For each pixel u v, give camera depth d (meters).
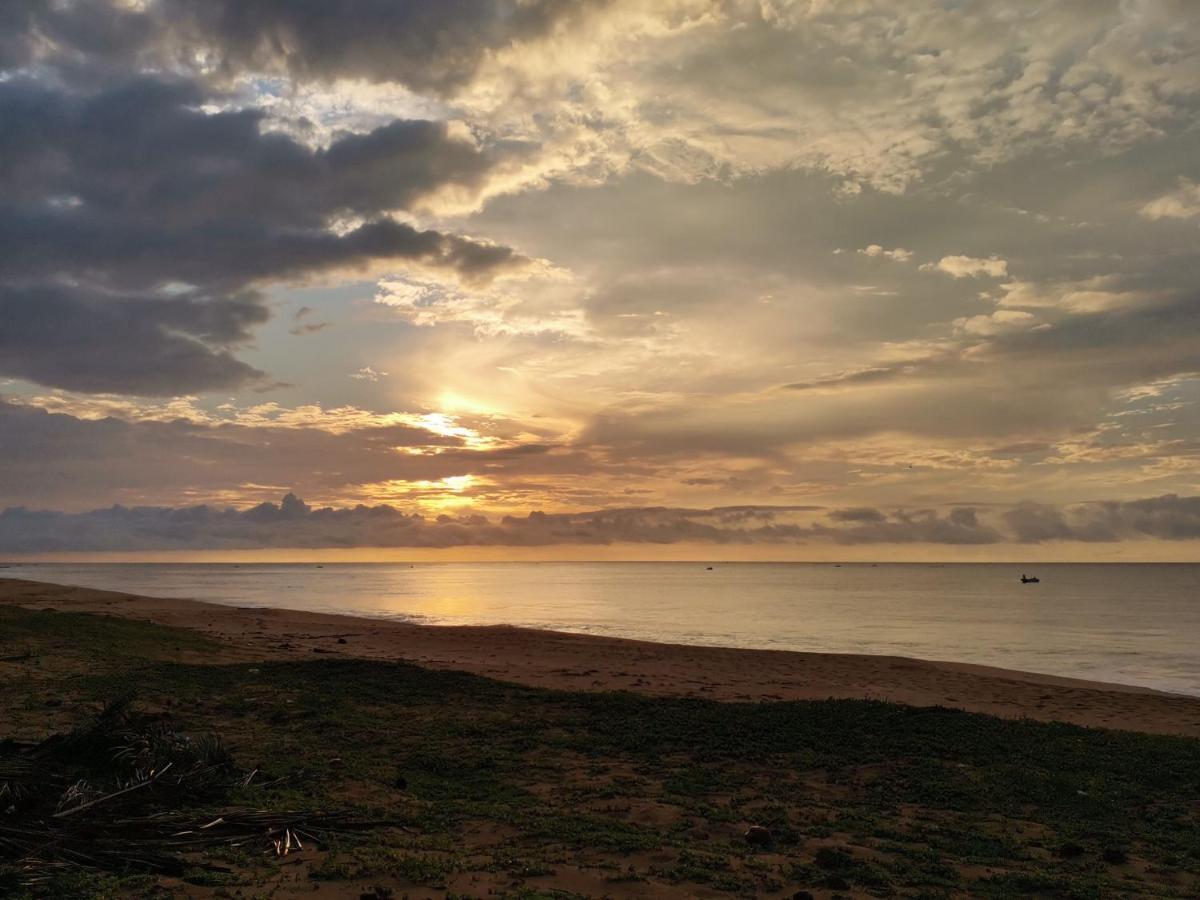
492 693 18.20
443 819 9.60
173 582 126.25
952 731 15.07
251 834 8.53
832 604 78.81
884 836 9.68
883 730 15.13
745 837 9.34
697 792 11.41
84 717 13.98
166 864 7.38
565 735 14.60
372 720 15.29
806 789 11.76
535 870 7.71
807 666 27.81
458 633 37.75
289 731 14.19
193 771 10.33
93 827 8.09
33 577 144.88
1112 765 13.06
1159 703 21.44
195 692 17.11
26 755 10.72
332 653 27.67
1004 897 7.59
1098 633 46.97
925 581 164.12
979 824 10.23
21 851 7.32
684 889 7.43
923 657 35.75
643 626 51.12
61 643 22.67
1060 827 10.12
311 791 10.64
